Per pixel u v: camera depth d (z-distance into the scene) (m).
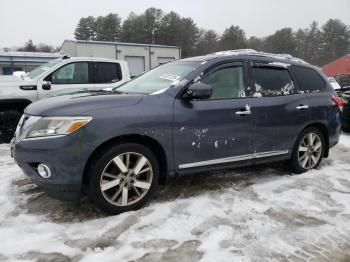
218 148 4.09
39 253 2.90
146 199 3.76
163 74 4.38
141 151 3.65
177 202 3.90
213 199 4.03
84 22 70.00
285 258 2.89
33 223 3.38
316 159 5.25
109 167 3.55
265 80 4.60
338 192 4.36
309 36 87.19
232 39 76.31
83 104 3.44
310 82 5.17
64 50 26.81
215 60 4.23
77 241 3.08
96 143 3.36
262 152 4.49
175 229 3.31
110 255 2.88
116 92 4.20
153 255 2.90
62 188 3.35
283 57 5.03
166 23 65.75
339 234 3.30
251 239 3.16
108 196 3.58
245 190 4.34
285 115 4.64
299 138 4.93
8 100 7.00
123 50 26.02
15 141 3.60
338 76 14.46
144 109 3.61
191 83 3.97
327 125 5.22
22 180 4.56
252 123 4.32
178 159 3.85
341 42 85.56
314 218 3.61
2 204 3.80
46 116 3.37
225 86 4.22
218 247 3.03
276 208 3.82
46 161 3.28
